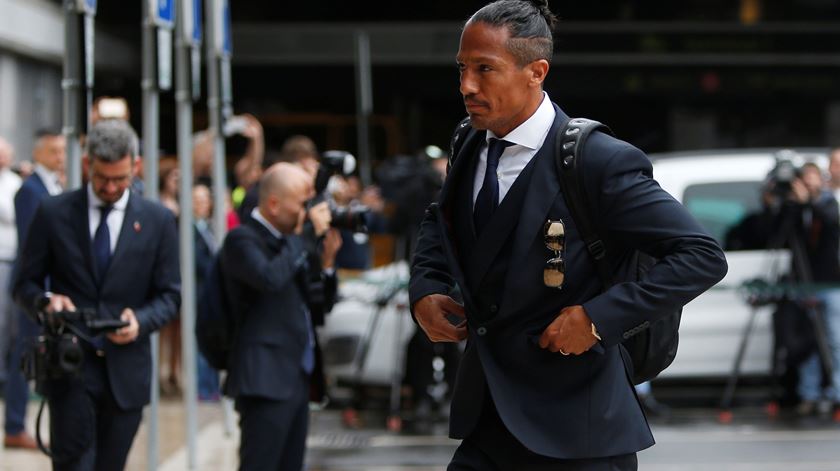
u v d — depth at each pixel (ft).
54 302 20.51
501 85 14.66
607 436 14.82
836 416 42.39
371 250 52.95
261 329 24.09
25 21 59.47
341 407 45.98
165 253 22.04
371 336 42.32
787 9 86.58
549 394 14.84
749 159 45.98
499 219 14.96
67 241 21.43
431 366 42.01
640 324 14.32
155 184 28.43
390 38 83.61
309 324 24.77
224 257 24.09
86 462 21.06
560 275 14.57
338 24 84.94
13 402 34.71
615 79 85.35
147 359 21.84
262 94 84.48
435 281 15.67
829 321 42.57
